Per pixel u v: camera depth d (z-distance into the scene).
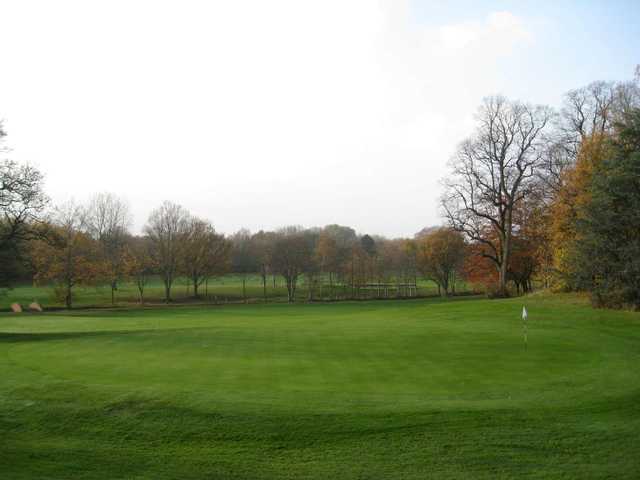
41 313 60.03
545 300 39.47
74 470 8.96
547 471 8.90
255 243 114.38
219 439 10.26
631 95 42.44
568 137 50.47
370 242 137.75
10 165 35.97
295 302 79.69
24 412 11.63
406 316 38.81
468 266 70.19
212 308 67.25
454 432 10.41
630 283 31.33
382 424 10.73
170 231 82.38
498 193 51.81
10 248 38.44
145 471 8.95
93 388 13.14
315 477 8.73
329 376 15.50
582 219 34.38
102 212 102.75
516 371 16.20
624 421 11.08
